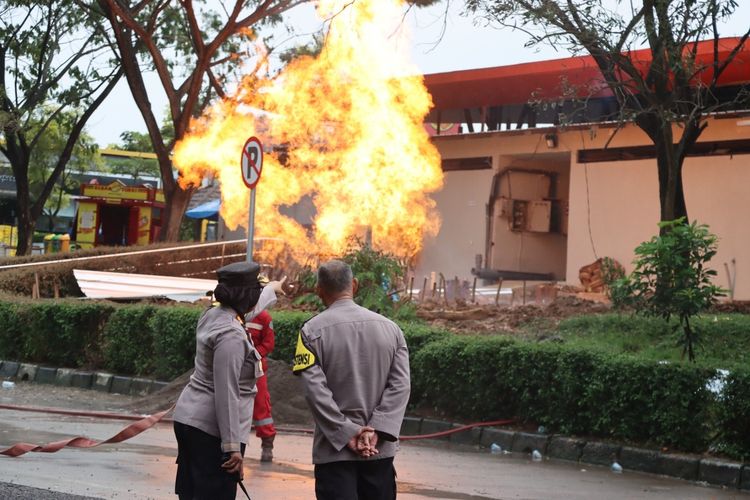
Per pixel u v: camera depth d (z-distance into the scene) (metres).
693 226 12.82
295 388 13.54
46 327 17.86
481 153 29.52
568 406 11.66
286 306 18.52
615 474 10.45
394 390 5.19
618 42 18.22
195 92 31.14
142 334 16.48
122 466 9.23
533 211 29.47
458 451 11.75
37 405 14.45
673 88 18.69
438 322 17.42
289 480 8.89
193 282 22.98
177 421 5.57
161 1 30.86
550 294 24.16
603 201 26.59
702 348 14.01
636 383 11.02
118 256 24.25
